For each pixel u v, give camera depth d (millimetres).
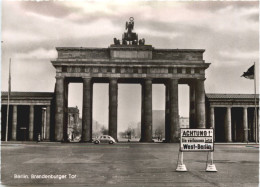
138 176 25734
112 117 111188
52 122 120625
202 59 114062
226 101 117062
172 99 112250
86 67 112812
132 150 63469
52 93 122312
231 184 22156
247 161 39406
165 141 116375
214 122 128625
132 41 116062
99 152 56250
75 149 66125
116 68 113062
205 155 49312
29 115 118375
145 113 111938
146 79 112688
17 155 47719
